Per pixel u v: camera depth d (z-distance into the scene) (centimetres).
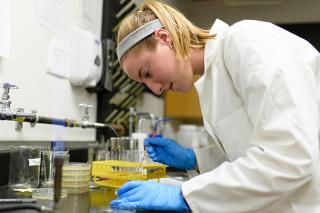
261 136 91
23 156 120
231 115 114
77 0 178
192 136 315
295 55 99
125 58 120
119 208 99
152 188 102
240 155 113
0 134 125
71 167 119
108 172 137
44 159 125
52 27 156
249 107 97
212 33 120
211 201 94
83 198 113
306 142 86
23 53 136
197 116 339
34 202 91
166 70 115
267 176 87
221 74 115
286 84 90
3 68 125
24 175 119
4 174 119
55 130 159
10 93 129
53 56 157
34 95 144
